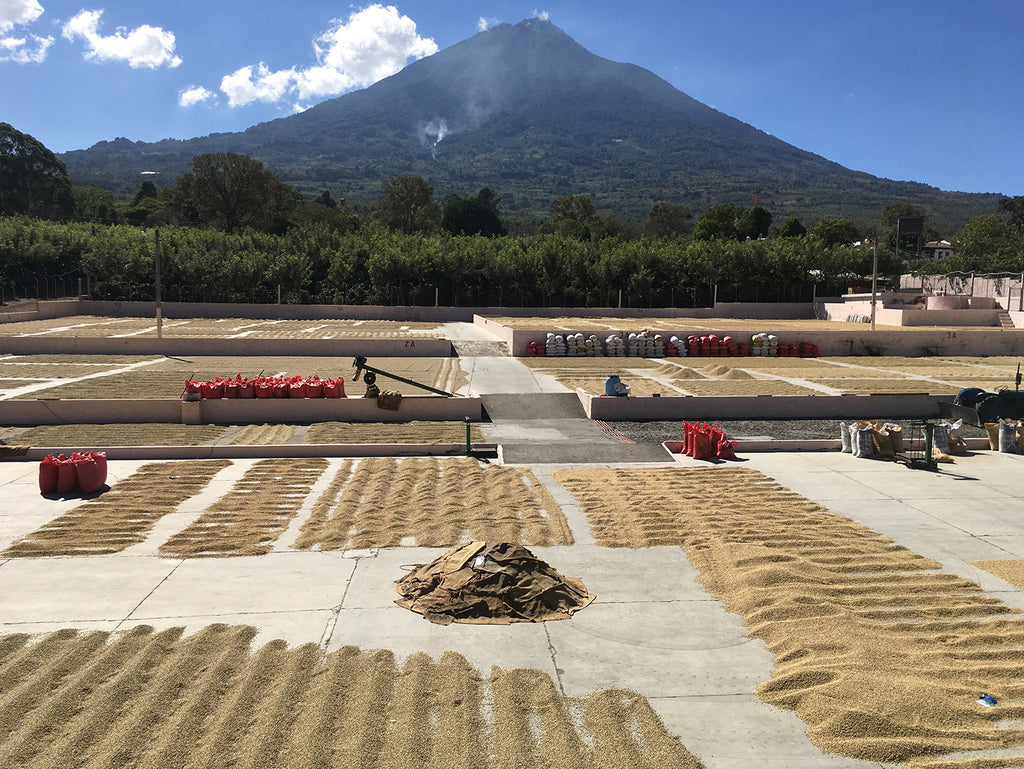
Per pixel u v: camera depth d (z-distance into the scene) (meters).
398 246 64.81
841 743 7.78
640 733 8.00
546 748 7.66
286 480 17.38
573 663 9.48
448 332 47.88
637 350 39.62
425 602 11.02
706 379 32.09
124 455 19.39
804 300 67.00
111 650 9.53
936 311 50.62
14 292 58.41
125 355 37.31
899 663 9.29
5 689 8.69
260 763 7.31
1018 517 15.28
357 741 7.65
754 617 10.66
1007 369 36.12
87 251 60.53
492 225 103.44
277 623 10.41
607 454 20.39
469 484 17.27
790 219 104.00
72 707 8.30
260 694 8.59
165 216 98.81
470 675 9.08
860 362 38.53
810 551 13.19
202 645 9.67
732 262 65.12
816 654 9.53
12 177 90.88
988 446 21.44
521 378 32.09
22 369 32.47
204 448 19.64
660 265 65.19
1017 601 11.24
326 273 65.44
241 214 89.56
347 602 11.12
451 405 24.62
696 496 16.53
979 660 9.50
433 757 7.46
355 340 39.12
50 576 12.00
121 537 13.69
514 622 10.58
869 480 18.00
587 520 14.95
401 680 8.94
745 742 7.88
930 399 26.08
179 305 54.78
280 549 13.22
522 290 63.81
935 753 7.64
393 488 16.81
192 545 13.29
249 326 49.81
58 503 15.62
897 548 13.40
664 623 10.60
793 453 20.73
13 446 19.61
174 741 7.64
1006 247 75.25
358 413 24.20
